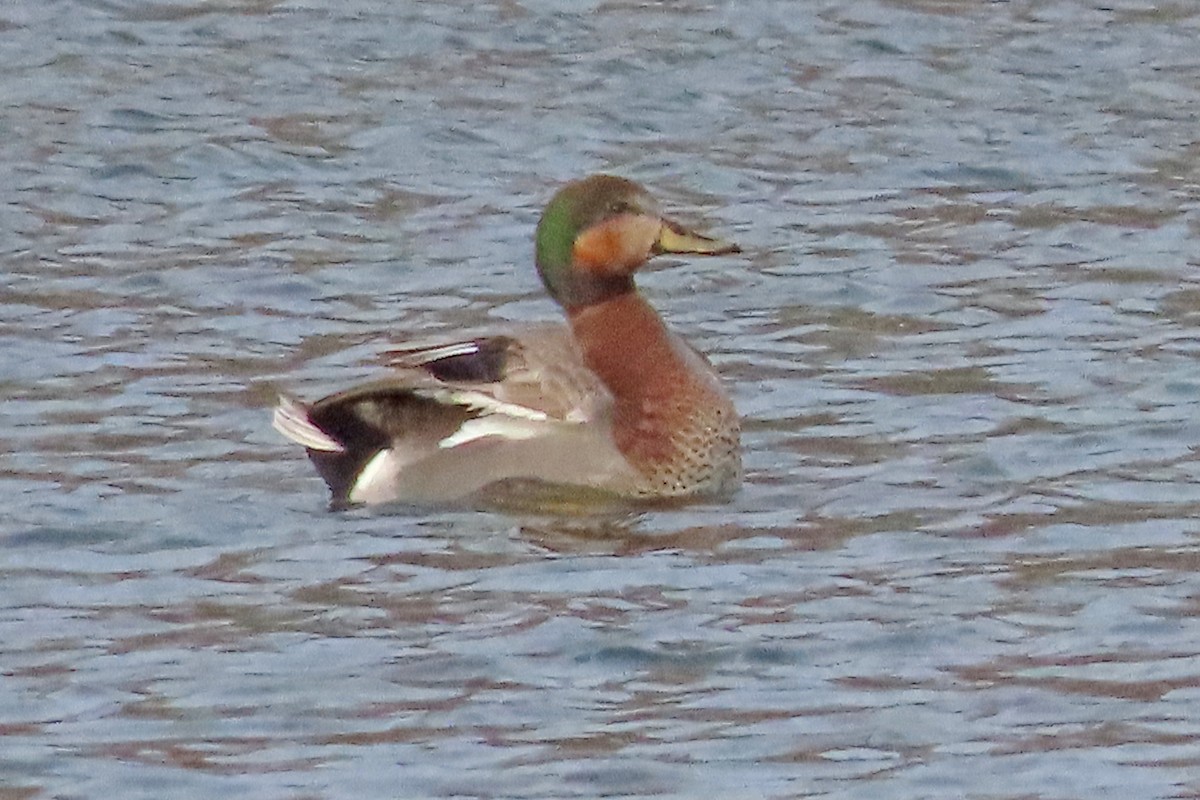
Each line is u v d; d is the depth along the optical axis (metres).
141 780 11.23
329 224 21.61
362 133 24.06
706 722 11.80
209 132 23.94
